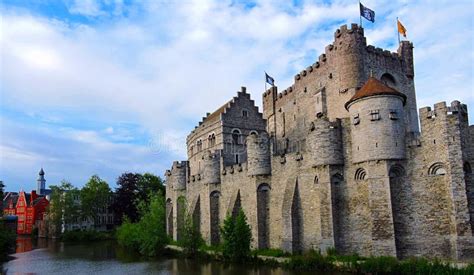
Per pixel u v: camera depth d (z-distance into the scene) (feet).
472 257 111.24
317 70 196.54
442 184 119.14
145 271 144.56
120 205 343.87
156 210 202.28
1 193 254.68
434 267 100.83
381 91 129.49
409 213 123.54
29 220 433.07
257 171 166.30
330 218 135.23
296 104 213.87
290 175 155.22
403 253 122.11
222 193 191.21
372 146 128.16
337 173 138.41
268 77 241.76
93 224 406.21
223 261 153.69
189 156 287.28
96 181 370.32
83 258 197.67
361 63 174.70
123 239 242.17
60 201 359.46
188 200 220.02
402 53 190.70
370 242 128.36
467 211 113.39
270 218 163.53
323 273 119.34
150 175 368.68
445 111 120.16
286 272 123.85
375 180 126.93
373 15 186.09
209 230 191.52
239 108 243.60
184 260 168.14
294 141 212.84
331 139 139.33
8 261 191.42
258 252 155.12
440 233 117.70
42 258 201.98
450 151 117.60
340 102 176.96
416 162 124.98
